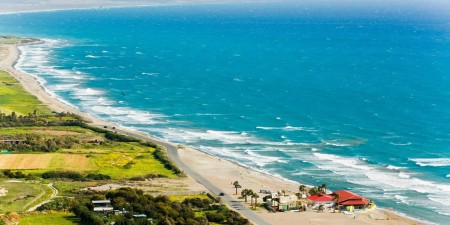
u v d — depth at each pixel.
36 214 178.25
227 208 194.00
